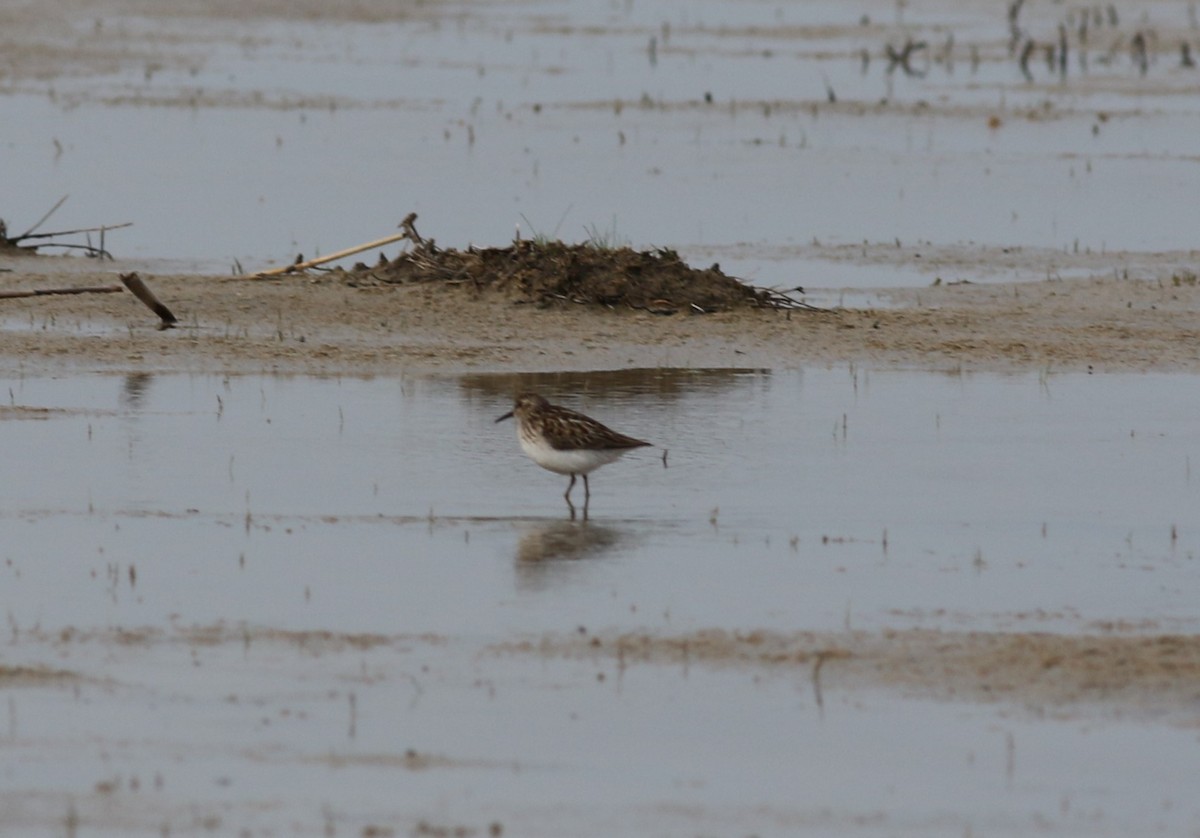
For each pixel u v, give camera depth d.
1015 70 46.69
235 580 12.84
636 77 45.22
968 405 18.73
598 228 28.17
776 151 35.56
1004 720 10.58
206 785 9.55
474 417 17.84
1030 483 15.88
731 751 10.15
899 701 10.81
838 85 44.28
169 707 10.58
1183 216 30.16
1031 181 33.03
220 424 17.39
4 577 12.81
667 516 14.70
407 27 53.62
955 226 29.12
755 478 15.91
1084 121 39.59
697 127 38.16
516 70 46.09
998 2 59.72
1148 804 9.59
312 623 11.98
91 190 30.59
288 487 15.30
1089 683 11.07
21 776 9.62
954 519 14.73
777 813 9.41
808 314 22.61
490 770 9.84
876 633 11.92
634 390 19.14
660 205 30.33
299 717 10.48
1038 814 9.45
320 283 23.53
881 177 33.22
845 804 9.54
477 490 15.37
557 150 35.22
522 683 11.02
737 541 14.01
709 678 11.12
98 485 15.23
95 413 17.70
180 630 11.80
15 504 14.62
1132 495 15.53
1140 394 19.33
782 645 11.69
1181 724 10.54
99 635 11.69
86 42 47.34
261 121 37.78
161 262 25.42
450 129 37.34
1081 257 26.88
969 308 23.30
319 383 19.16
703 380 19.62
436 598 12.52
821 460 16.55
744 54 49.62
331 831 9.04
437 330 21.48
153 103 39.50
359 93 41.84
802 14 57.94
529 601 12.48
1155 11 56.66
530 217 29.03
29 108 38.34
